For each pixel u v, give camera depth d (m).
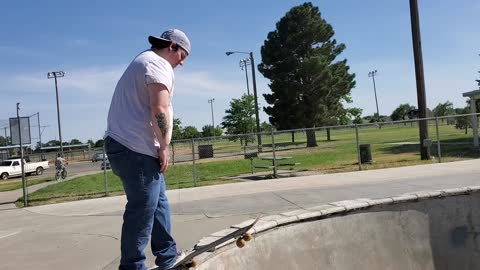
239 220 8.62
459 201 6.25
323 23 47.22
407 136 43.88
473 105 23.83
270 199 11.08
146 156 3.39
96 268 5.67
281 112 47.62
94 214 10.85
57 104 56.00
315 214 5.34
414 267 5.83
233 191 13.20
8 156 53.31
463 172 13.56
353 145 32.69
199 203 11.27
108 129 3.48
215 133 92.56
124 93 3.46
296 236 5.15
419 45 19.28
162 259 3.70
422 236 5.98
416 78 19.22
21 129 14.53
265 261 4.69
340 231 5.54
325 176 15.22
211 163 26.05
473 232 6.23
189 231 7.81
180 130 86.25
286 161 23.86
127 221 3.42
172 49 3.69
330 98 48.19
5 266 6.05
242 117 61.81
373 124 17.23
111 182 21.91
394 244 5.82
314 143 37.09
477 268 6.11
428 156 18.48
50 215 11.35
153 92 3.38
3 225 10.21
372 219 5.80
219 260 4.10
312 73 45.88
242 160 27.27
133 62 3.51
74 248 6.97
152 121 3.41
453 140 28.70
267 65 48.19
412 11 19.66
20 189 22.86
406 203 6.00
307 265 5.12
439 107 79.38
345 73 49.88
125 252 3.42
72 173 35.06
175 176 20.62
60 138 56.03
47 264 6.04
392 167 16.56
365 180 13.42
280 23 47.47
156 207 3.59
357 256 5.54
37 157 61.88
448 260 5.96
